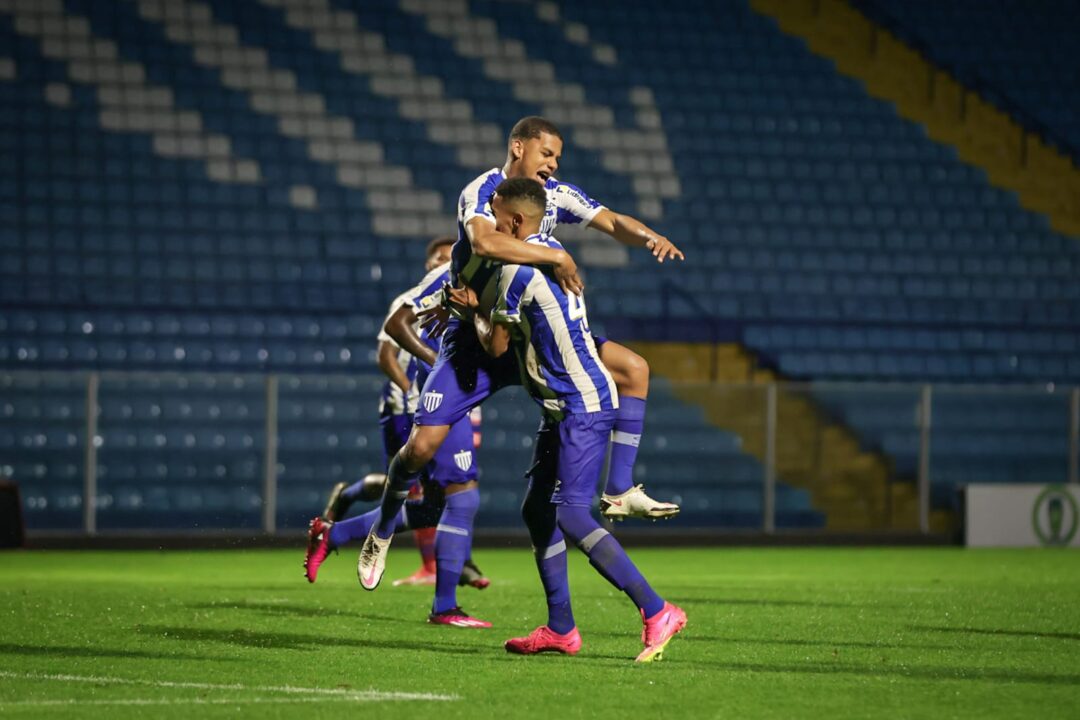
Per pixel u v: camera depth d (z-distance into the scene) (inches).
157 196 2583.7
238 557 1859.0
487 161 2822.3
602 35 3095.5
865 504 2206.0
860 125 3070.9
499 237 810.8
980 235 2923.2
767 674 786.8
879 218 2918.3
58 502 1990.7
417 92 2883.9
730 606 1208.2
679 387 2178.9
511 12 3073.3
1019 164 3068.4
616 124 2955.2
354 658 839.7
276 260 2551.7
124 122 2655.0
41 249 2456.9
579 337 824.9
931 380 2672.2
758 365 2618.1
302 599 1224.2
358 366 2450.8
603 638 960.3
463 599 1248.8
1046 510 2235.5
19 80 2642.7
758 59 3139.8
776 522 2191.2
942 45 3221.0
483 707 665.6
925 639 969.5
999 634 1003.9
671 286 2689.5
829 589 1402.6
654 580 1533.0
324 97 2815.0
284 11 2898.6
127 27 2768.2
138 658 834.2
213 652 862.5
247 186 2645.2
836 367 2632.9
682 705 676.7
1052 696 715.4
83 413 1995.6
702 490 2176.4
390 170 2753.4
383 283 2573.8
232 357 2394.2
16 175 2539.4
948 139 3085.6
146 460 2022.6
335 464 2089.1
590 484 834.2
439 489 1082.1
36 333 2336.4
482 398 901.8
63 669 788.6
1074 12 3353.8
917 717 650.8
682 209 2839.6
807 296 2741.1
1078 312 2837.1
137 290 2440.9
